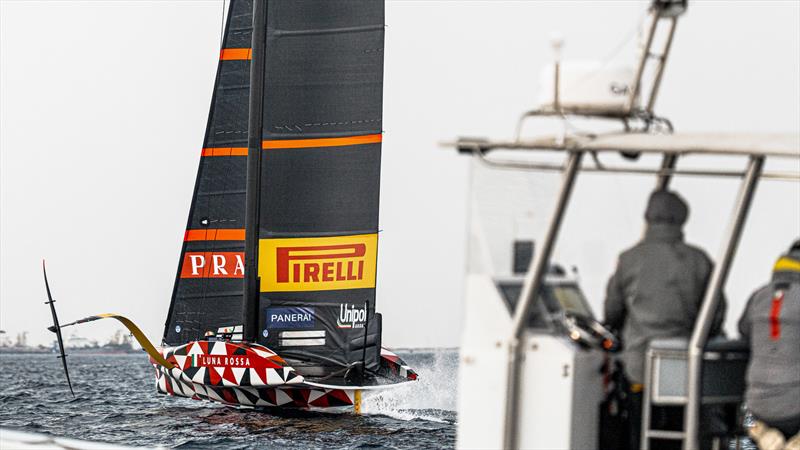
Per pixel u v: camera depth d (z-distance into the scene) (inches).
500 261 827.4
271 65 4111.7
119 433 4045.3
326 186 4065.0
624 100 812.6
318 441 3683.6
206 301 4261.8
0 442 946.7
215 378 3961.6
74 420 4456.2
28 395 5659.5
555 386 818.8
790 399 821.9
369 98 4060.0
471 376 826.2
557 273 849.5
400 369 4074.8
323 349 4033.0
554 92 809.5
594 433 852.0
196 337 4261.8
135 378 7303.2
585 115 816.9
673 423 815.1
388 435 3784.5
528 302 812.6
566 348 821.2
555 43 810.2
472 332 827.4
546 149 803.4
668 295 833.5
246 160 4264.3
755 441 863.1
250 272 4025.6
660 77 860.6
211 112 4269.2
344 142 4062.5
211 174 4281.5
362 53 4062.5
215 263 4261.8
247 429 3981.3
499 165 828.0
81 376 7514.8
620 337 861.8
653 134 780.0
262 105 4003.4
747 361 846.5
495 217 829.2
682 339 824.3
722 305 848.3
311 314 4037.9
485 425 821.9
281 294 4062.5
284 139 4101.9
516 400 821.9
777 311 831.7
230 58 4269.2
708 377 822.5
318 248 4050.2
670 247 840.3
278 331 4055.1
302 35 4097.0
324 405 4087.1
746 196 783.7
